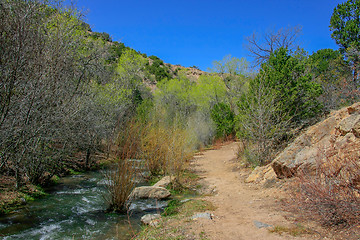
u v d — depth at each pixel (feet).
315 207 14.06
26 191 25.52
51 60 24.08
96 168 43.60
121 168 23.09
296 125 35.76
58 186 31.42
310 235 12.65
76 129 32.89
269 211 17.80
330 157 17.39
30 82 21.77
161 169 39.83
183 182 34.04
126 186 22.81
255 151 35.81
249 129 35.04
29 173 27.81
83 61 38.91
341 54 57.57
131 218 20.70
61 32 28.76
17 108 22.13
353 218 12.50
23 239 15.87
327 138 21.80
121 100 52.06
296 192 17.76
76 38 34.22
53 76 24.22
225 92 98.78
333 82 44.88
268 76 37.70
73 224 18.93
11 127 20.42
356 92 36.91
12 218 19.43
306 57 42.96
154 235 15.07
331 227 12.99
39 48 23.20
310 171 19.80
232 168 40.73
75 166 42.27
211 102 99.71
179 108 99.55
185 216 18.69
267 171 28.81
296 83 35.45
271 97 33.50
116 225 18.86
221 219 17.28
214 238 13.74
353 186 13.12
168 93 108.17
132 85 73.41
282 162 23.76
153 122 47.39
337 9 58.13
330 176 14.56
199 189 30.99
